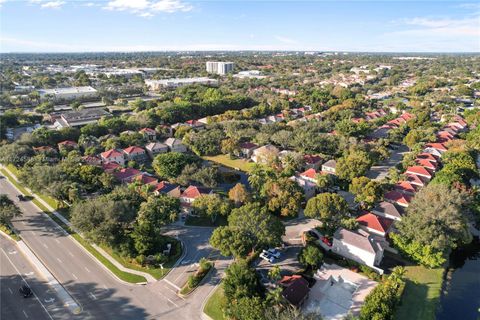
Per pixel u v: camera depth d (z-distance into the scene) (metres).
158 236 81.81
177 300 66.88
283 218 97.25
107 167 123.62
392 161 142.50
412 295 68.19
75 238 87.81
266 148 139.75
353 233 79.12
